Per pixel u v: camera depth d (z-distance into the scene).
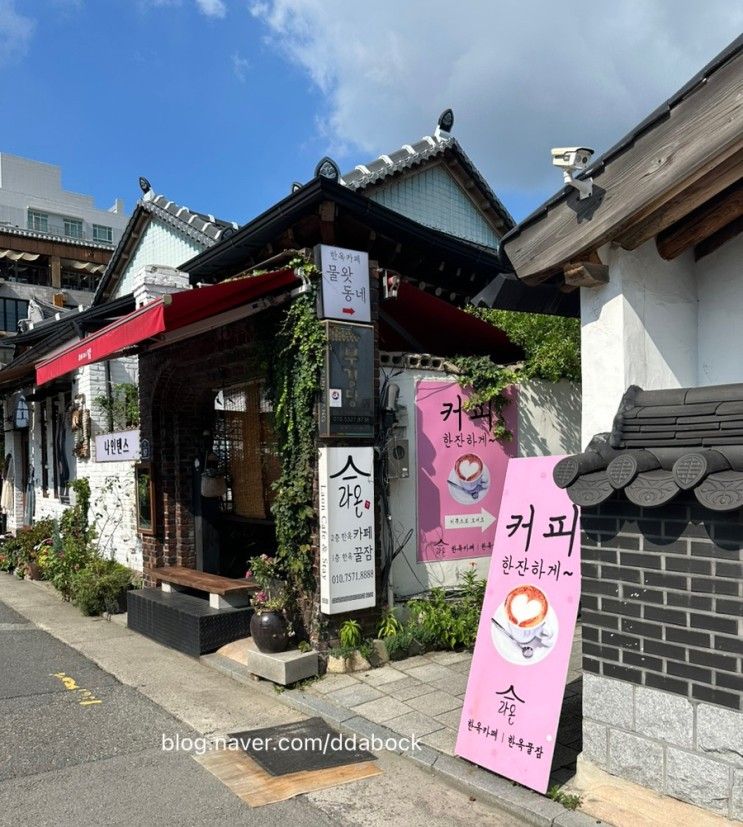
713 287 4.41
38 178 42.31
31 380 12.71
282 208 6.83
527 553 4.11
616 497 3.55
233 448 8.20
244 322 6.77
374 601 6.08
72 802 3.95
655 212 3.80
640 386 4.09
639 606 3.44
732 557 3.10
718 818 3.11
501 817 3.68
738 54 3.31
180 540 8.52
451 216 13.23
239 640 6.87
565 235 4.05
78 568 9.62
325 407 5.89
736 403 3.25
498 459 7.12
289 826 3.67
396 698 5.32
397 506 6.51
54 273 32.34
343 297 6.02
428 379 6.73
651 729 3.37
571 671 5.62
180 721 5.16
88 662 6.73
